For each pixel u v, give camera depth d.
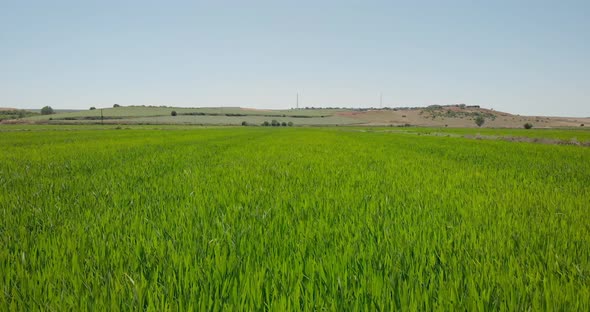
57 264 2.58
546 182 7.75
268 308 2.02
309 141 28.86
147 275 2.49
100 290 2.19
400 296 2.13
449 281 2.35
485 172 9.27
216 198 5.29
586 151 19.44
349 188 6.28
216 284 2.28
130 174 8.10
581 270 2.59
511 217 4.25
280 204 4.92
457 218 4.20
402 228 3.73
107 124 106.31
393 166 10.54
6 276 2.36
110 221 3.92
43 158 12.09
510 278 2.40
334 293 2.17
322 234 3.48
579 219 4.28
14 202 4.82
